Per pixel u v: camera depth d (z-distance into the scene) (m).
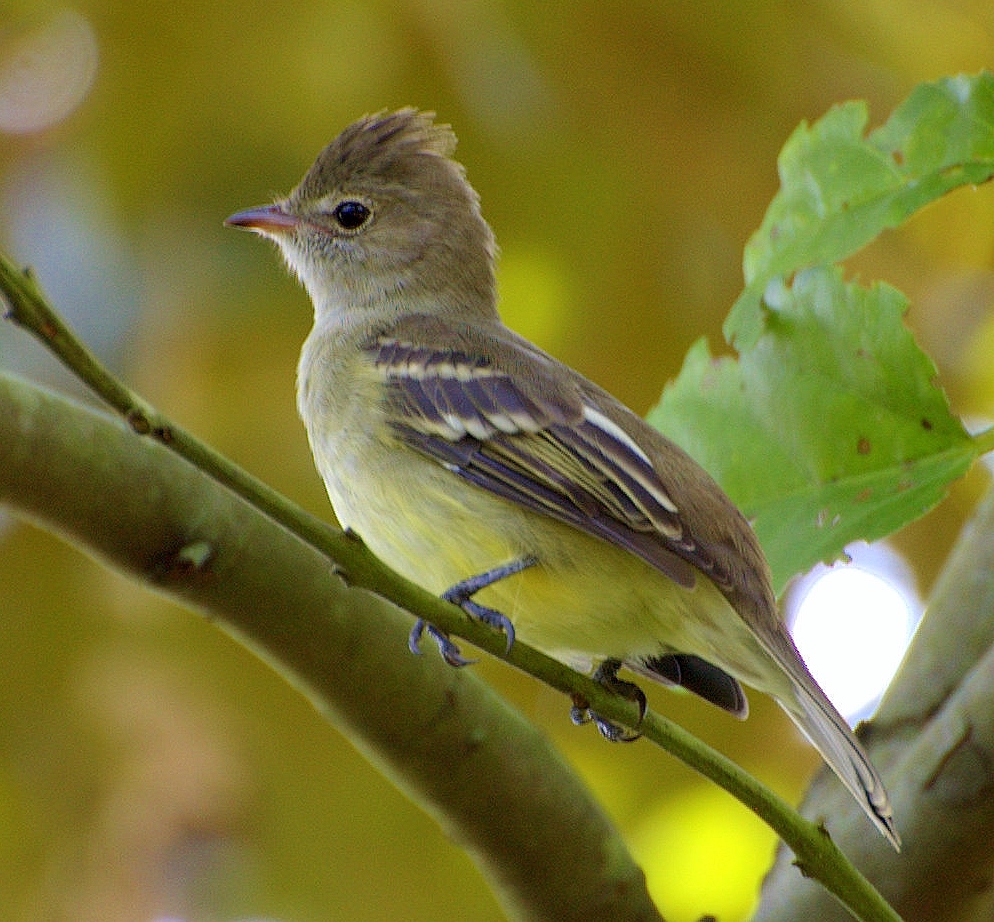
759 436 7.33
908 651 8.06
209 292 11.12
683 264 11.38
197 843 11.70
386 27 11.02
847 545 7.05
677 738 6.06
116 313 10.95
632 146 11.23
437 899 11.82
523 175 11.28
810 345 7.28
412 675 6.53
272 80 11.05
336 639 6.40
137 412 5.27
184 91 11.03
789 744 12.05
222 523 6.19
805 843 5.96
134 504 6.07
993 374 12.10
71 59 11.05
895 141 7.16
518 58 11.12
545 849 6.82
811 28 11.05
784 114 11.20
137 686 11.59
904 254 11.84
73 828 11.59
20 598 11.45
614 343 11.45
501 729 6.70
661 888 12.03
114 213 11.03
